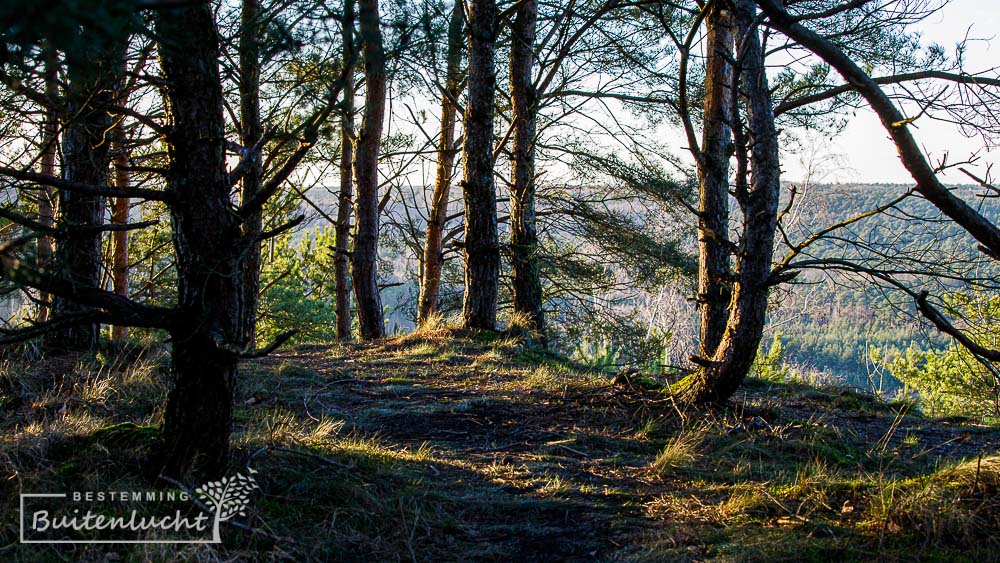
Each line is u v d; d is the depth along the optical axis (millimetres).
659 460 5574
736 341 6684
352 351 11383
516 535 4230
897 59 9070
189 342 3906
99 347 7871
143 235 18453
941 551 3641
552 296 18578
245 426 6031
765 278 6480
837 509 4367
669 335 17906
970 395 13859
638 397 7441
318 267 26938
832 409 7840
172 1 1828
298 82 3637
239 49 3363
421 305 17188
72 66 2193
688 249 16938
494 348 11062
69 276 3379
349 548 3922
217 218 3752
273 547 3754
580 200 15992
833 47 3691
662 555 3770
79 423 4957
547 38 13773
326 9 2992
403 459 5508
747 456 5840
